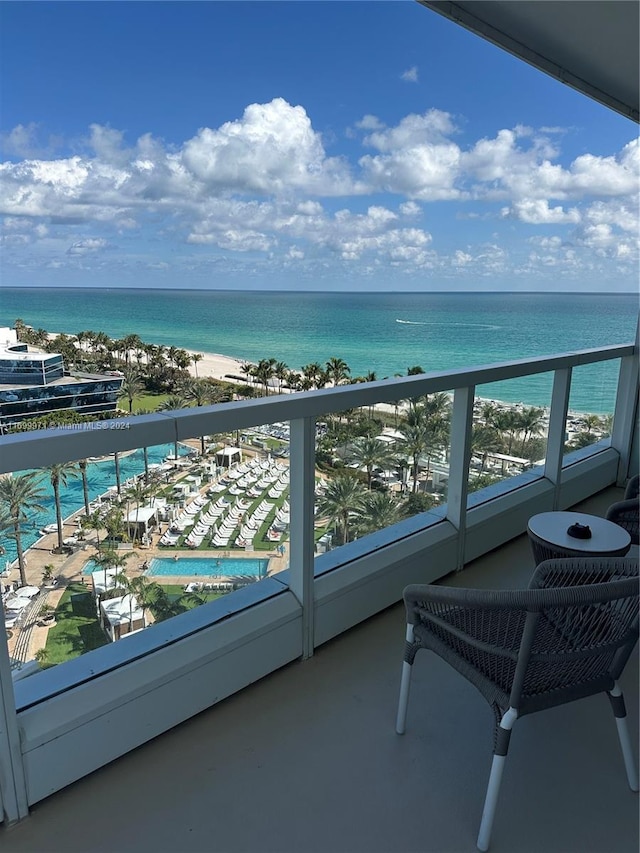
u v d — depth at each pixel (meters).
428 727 1.82
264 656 2.01
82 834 1.44
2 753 1.41
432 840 1.44
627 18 2.60
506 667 1.44
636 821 1.50
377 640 2.29
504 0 2.48
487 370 2.82
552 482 3.63
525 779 1.63
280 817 1.50
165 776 1.62
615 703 1.54
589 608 1.38
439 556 2.76
